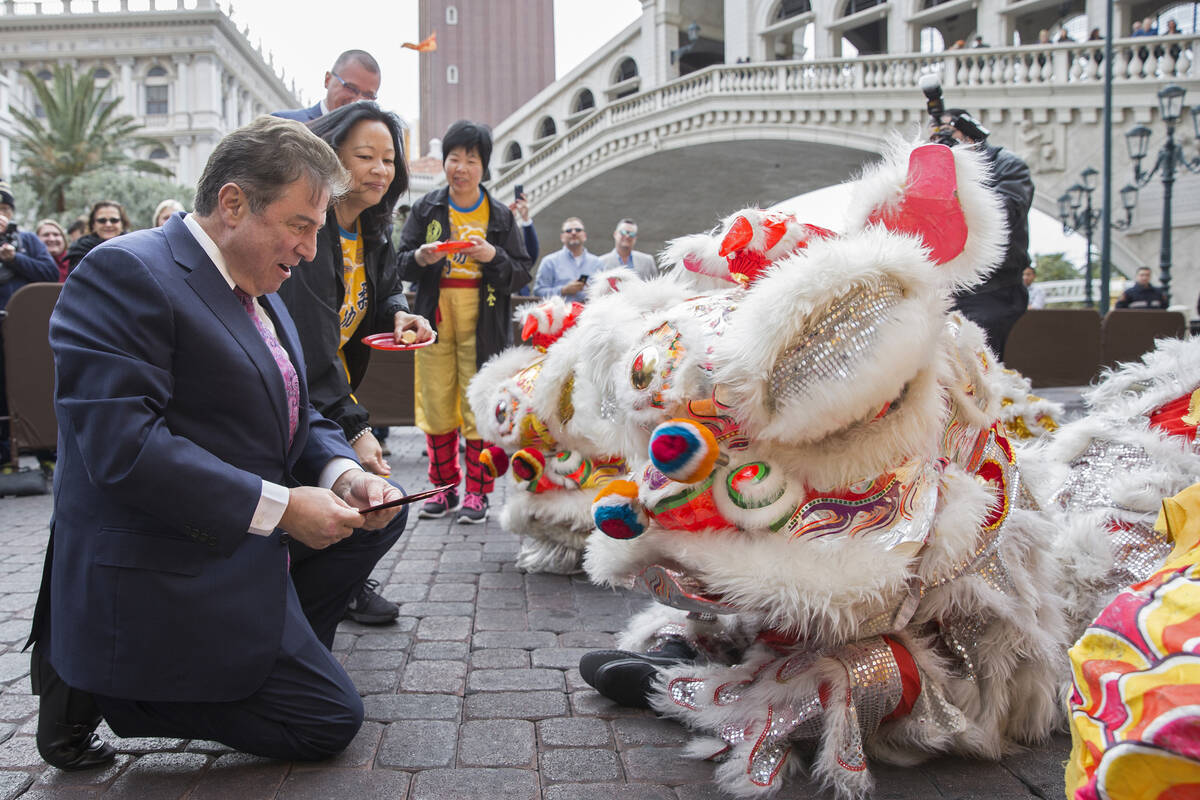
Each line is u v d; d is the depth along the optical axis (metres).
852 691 2.00
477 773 2.13
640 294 2.61
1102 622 1.53
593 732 2.35
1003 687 2.18
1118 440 2.71
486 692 2.63
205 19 80.94
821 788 2.01
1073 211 18.50
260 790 2.04
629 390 2.12
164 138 81.88
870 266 1.79
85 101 44.91
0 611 3.43
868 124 21.77
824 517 1.97
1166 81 18.50
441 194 5.07
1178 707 1.28
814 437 1.89
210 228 1.99
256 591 2.00
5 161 45.50
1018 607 2.18
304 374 2.30
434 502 5.22
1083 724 1.47
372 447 2.94
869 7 29.12
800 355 1.83
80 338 1.84
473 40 67.75
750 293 1.92
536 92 68.50
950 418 2.14
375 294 3.53
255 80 95.75
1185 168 18.02
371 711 2.49
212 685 1.97
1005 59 20.06
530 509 3.95
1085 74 19.28
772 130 23.30
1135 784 1.31
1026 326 10.70
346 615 3.30
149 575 1.90
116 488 1.80
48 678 2.08
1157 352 2.84
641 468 2.23
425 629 3.22
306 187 1.94
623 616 3.39
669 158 26.58
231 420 1.99
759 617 2.23
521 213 6.45
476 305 5.04
